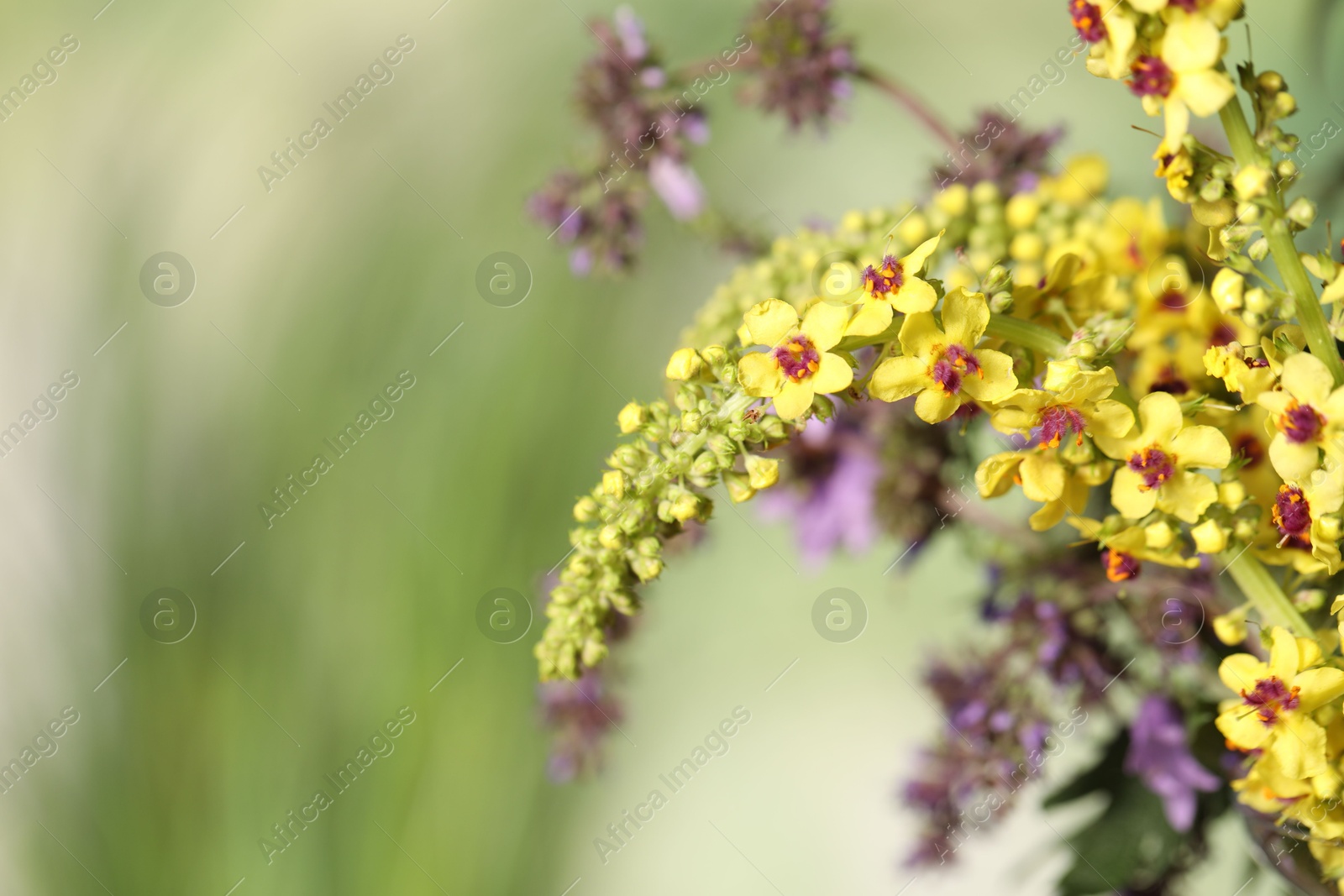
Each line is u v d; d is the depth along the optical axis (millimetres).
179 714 1658
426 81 2086
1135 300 884
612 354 1840
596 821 1820
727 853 1842
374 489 1785
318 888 1539
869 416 982
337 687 1651
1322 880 875
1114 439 836
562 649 848
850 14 1958
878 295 827
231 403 1909
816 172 1909
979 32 1942
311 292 1989
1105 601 937
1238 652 912
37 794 1626
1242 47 1231
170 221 2066
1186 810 925
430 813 1579
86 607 1769
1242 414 868
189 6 2176
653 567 840
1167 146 819
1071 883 937
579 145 1032
